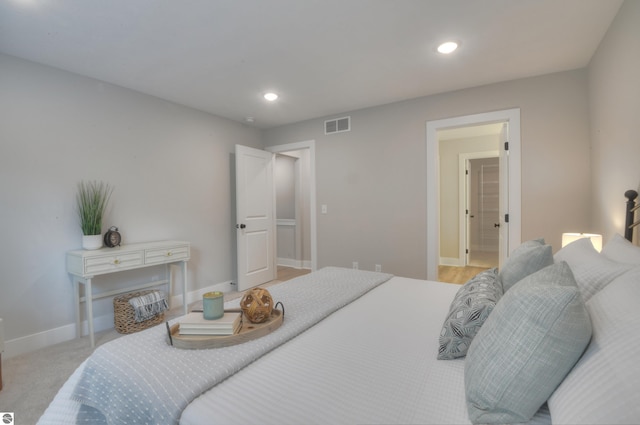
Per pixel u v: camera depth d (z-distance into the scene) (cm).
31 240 258
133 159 325
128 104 321
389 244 383
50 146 268
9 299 247
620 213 210
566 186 289
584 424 65
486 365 86
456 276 503
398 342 131
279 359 117
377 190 388
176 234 366
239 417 85
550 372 79
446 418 85
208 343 122
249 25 213
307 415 86
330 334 139
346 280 226
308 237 596
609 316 85
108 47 238
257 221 446
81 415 113
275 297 186
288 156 605
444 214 604
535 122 301
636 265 118
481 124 332
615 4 195
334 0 188
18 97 251
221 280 420
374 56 258
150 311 294
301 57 259
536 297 83
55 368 225
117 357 115
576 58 265
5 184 246
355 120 400
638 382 63
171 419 89
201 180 394
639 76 174
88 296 261
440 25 216
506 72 291
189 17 202
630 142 190
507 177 315
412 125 362
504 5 195
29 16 197
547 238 297
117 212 312
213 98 351
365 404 90
